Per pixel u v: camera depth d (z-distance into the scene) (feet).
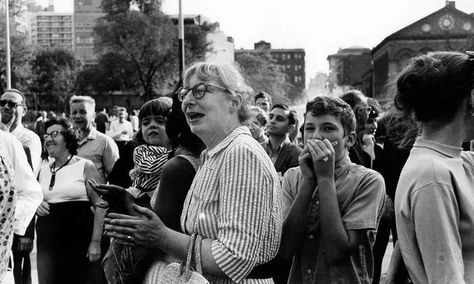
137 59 220.23
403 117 7.72
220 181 8.42
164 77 226.17
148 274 9.55
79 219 18.06
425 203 6.62
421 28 259.60
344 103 10.60
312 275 10.08
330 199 9.57
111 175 17.08
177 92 10.37
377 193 10.10
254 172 8.29
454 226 6.60
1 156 9.89
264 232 8.29
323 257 9.99
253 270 8.78
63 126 18.42
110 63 219.20
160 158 11.51
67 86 255.91
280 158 19.33
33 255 26.81
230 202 8.18
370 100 17.98
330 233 9.52
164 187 9.54
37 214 18.15
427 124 7.25
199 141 9.92
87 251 18.07
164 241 8.32
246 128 8.99
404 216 6.91
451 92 7.02
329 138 10.36
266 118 20.68
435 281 6.50
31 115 137.90
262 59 343.46
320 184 9.62
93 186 9.49
